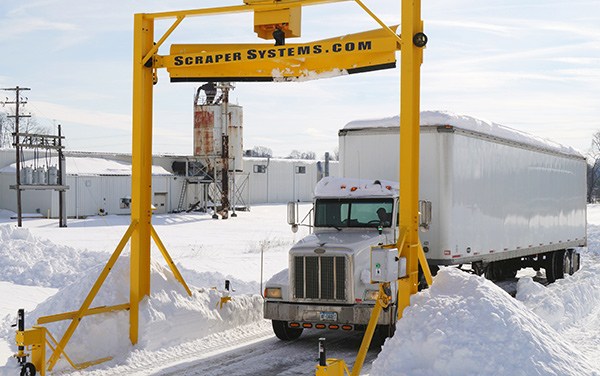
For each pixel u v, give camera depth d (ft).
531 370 24.06
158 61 36.40
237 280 57.00
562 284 58.29
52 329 33.17
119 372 31.78
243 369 33.27
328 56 33.50
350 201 41.06
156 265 38.58
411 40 30.50
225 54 35.35
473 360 24.57
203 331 38.96
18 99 135.13
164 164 189.47
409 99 30.42
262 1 34.22
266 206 220.64
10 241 60.08
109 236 112.37
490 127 51.78
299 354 36.73
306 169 252.83
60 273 55.36
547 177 64.54
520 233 57.57
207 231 131.34
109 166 178.09
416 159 30.81
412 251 30.48
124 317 34.86
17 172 132.16
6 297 48.08
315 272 37.19
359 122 48.52
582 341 39.09
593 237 119.85
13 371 29.94
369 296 36.29
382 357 26.48
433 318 26.48
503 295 27.61
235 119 182.70
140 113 35.78
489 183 51.08
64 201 136.56
